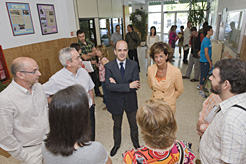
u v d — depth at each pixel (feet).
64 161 2.56
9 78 9.61
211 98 4.87
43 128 4.74
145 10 41.93
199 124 5.13
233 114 2.74
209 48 11.89
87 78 6.54
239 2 12.07
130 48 18.47
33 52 11.43
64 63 5.67
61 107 2.49
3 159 7.38
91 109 6.96
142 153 2.97
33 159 4.57
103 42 18.61
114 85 5.96
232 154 2.70
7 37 9.59
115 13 21.18
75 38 14.78
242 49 10.63
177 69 6.07
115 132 7.15
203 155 3.48
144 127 2.83
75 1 14.34
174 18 40.65
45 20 12.32
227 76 2.93
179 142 3.22
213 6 25.96
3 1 9.21
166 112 2.81
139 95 13.20
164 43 5.81
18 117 4.27
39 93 4.78
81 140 2.62
